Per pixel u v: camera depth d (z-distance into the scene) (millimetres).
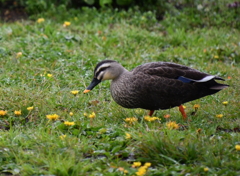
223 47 17047
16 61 14008
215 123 10078
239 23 20422
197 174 7645
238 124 9977
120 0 20562
